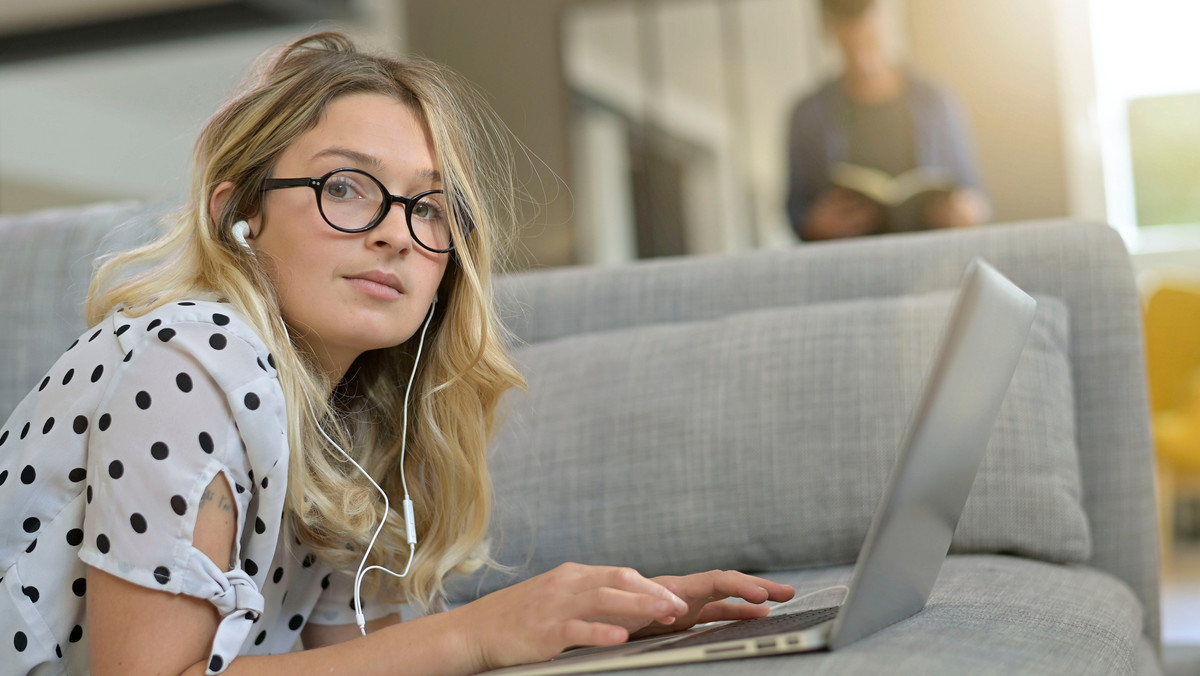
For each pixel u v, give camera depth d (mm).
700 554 1398
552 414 1517
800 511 1370
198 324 917
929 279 1582
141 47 5781
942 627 881
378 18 5102
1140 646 1273
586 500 1444
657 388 1482
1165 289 4062
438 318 1183
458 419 1202
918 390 1386
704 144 4551
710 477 1406
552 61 4746
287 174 1027
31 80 7203
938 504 831
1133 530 1486
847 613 763
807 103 4387
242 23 5512
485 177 1453
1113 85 5234
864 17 4301
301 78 1056
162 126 8430
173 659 859
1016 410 1385
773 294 1638
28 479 926
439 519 1200
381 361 1214
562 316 1719
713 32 4531
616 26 4656
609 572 849
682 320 1672
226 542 904
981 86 4254
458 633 860
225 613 885
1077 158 4258
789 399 1417
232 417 902
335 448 1141
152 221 1541
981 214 4230
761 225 4477
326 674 858
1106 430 1508
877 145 4309
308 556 1141
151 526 859
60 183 7629
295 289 1004
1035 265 1559
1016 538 1338
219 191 1028
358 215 1011
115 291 1008
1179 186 5164
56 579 928
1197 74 5137
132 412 881
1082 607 1093
